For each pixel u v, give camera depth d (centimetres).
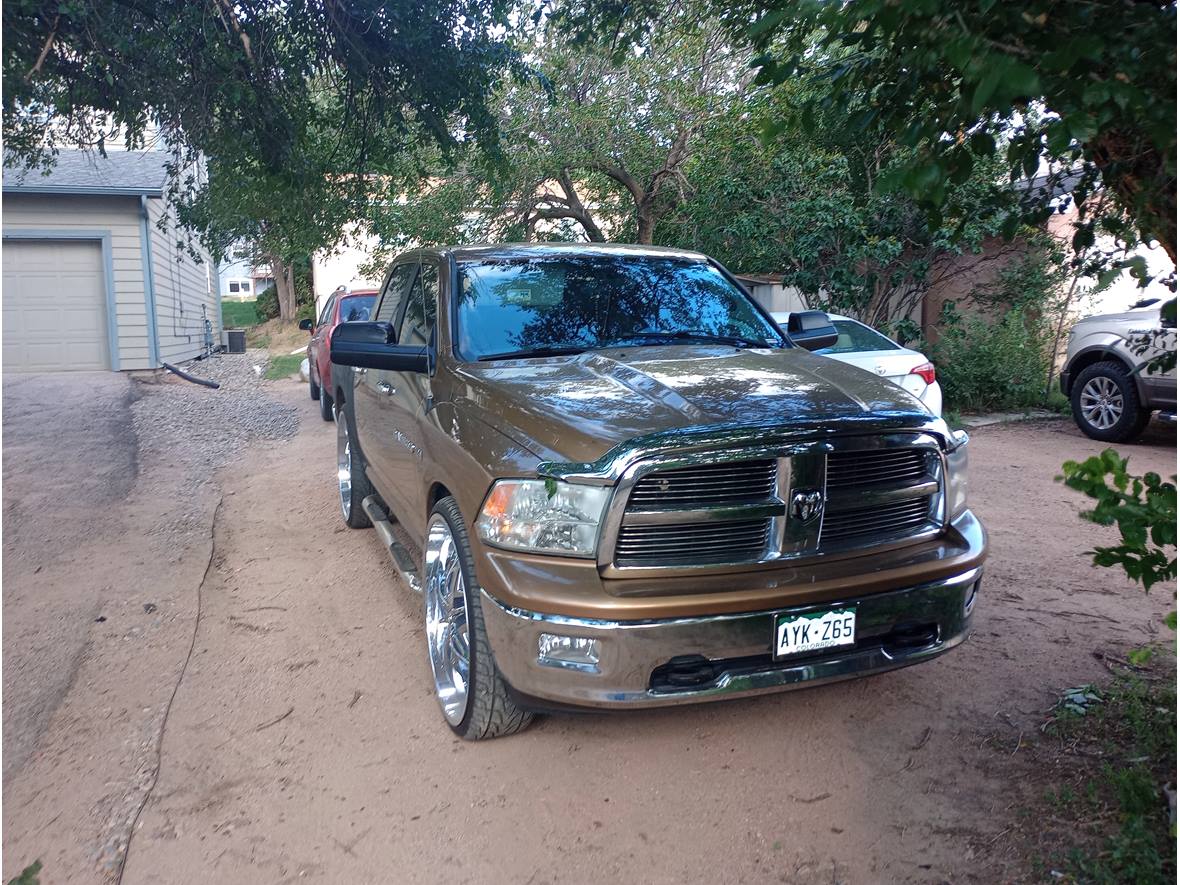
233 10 724
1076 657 427
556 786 333
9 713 391
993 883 275
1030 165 278
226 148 777
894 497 333
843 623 316
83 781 340
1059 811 303
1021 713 374
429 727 378
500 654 319
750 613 303
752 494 313
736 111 1227
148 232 1747
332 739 369
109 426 1125
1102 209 333
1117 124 255
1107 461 243
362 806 323
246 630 482
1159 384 921
